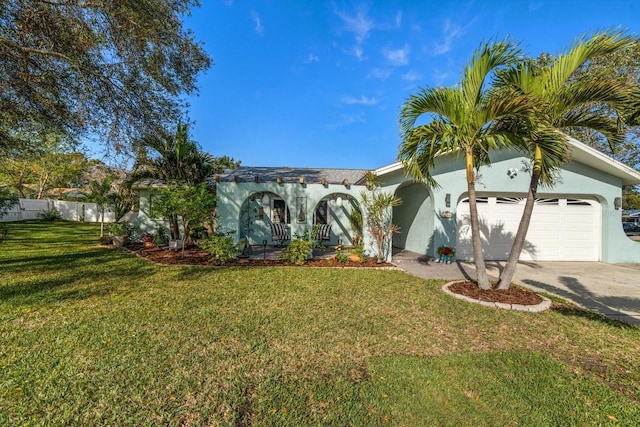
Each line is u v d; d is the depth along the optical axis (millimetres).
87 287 6676
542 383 3225
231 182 10758
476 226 6723
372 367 3480
